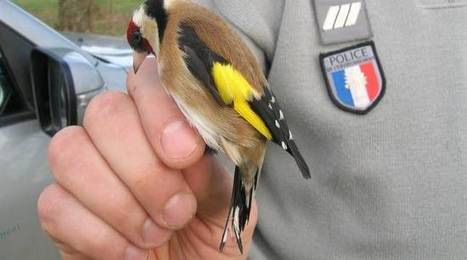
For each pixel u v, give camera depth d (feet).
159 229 1.29
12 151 3.04
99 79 3.28
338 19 1.69
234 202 1.38
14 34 3.28
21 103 3.18
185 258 1.49
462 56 1.68
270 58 1.79
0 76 3.14
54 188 1.37
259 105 1.40
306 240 1.70
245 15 1.73
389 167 1.65
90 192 1.28
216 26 1.47
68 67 3.16
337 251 1.69
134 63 1.63
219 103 1.39
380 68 1.67
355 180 1.66
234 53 1.43
